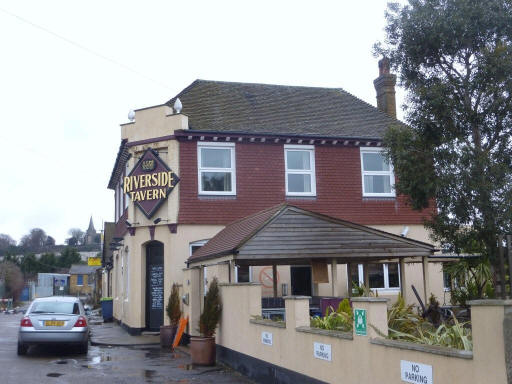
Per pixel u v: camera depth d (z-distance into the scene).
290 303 9.84
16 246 109.25
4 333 22.55
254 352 11.30
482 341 5.62
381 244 14.62
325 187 21.42
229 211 20.34
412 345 6.62
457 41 10.68
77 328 15.22
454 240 10.90
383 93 25.47
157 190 20.12
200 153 20.48
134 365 13.37
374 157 22.22
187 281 17.12
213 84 24.48
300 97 24.64
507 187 9.98
